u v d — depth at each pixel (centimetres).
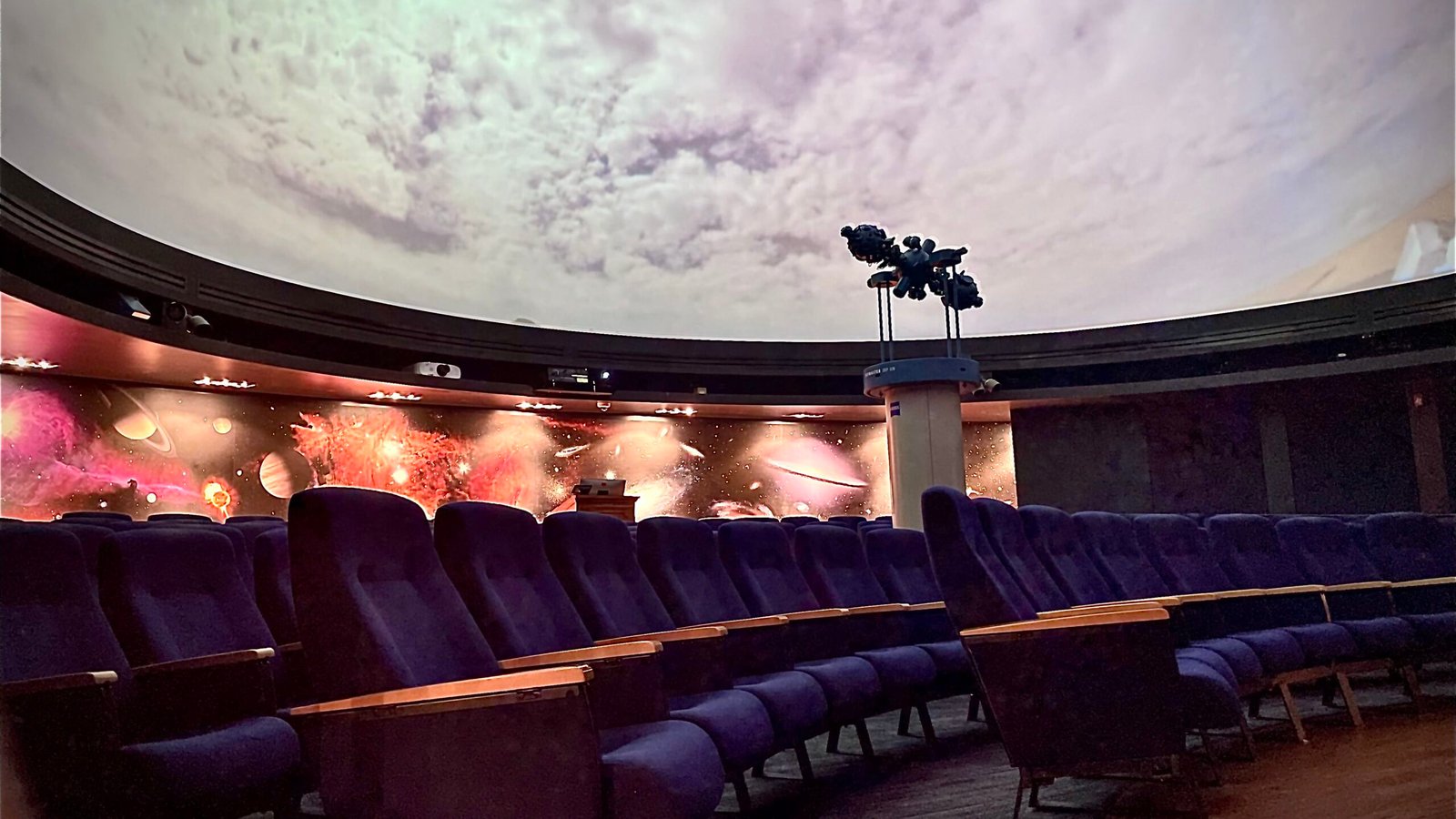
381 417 1317
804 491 1595
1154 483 1548
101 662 271
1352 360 1352
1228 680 362
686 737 247
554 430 1455
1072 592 430
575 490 900
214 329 1166
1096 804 319
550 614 305
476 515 293
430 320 1280
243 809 261
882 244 909
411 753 208
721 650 321
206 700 284
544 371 1466
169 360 1027
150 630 292
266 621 350
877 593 483
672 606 372
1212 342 1452
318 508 227
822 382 1579
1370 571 561
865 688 382
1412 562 575
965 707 582
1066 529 469
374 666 218
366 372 1169
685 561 394
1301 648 442
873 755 398
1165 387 1479
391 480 1314
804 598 444
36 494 1044
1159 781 345
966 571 319
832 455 1617
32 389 1058
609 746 241
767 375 1500
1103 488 1569
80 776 233
